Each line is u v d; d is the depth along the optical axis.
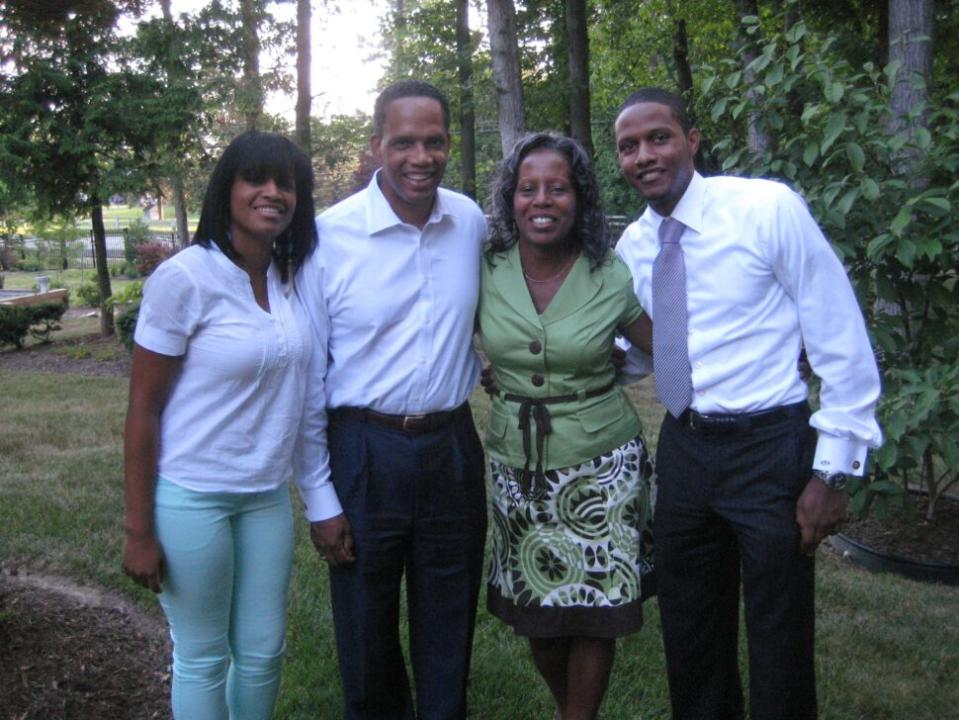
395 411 2.54
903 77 4.76
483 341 2.63
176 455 2.28
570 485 2.61
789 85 4.28
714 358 2.34
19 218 25.05
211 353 2.23
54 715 2.82
